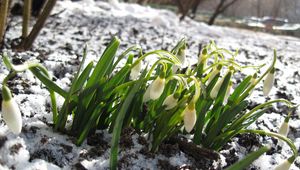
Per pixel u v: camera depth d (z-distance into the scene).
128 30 0.74
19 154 0.19
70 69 0.36
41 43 0.50
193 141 0.23
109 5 1.19
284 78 0.49
